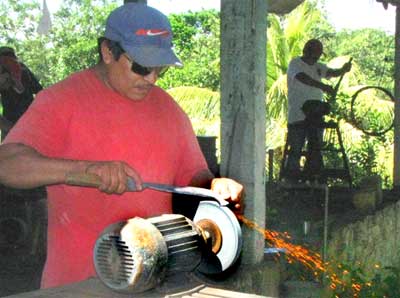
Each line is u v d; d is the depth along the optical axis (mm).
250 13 5824
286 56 16625
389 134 14445
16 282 5988
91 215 2945
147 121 3016
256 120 5895
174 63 2834
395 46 11156
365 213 9133
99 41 2955
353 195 9289
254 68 5852
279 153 12672
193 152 3166
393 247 10469
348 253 8281
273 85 15305
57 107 2887
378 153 13742
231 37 5871
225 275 2605
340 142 10180
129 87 2928
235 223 2580
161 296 2299
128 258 2221
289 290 6312
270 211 8586
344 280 7367
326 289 6895
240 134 5906
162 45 2828
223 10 5895
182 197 2762
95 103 2938
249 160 5910
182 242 2373
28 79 7078
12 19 16234
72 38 16844
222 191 2881
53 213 3014
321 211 8758
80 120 2902
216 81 19734
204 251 2504
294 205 8953
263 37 5922
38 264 6426
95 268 2285
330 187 9883
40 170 2598
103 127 2930
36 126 2844
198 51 21109
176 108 3184
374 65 22844
